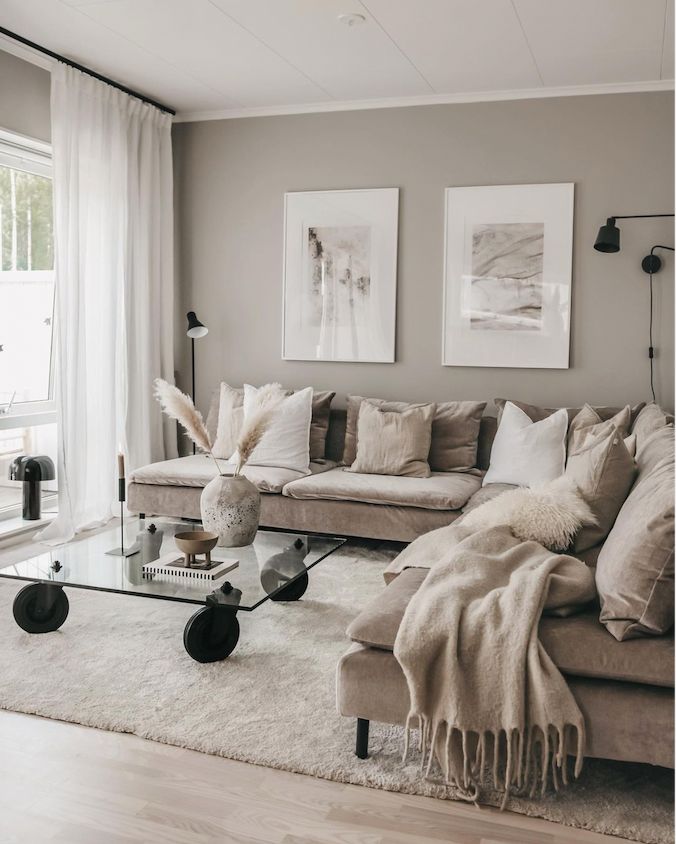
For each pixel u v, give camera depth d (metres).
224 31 4.09
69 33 4.15
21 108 4.41
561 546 2.61
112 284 4.92
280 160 5.43
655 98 4.70
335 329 5.37
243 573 2.95
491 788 2.07
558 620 2.07
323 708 2.51
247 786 2.10
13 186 4.60
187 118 5.58
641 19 3.81
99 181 4.80
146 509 4.71
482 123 5.00
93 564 3.07
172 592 2.72
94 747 2.29
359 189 5.26
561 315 4.92
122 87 4.98
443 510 4.13
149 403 5.30
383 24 3.94
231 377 5.66
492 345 5.06
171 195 5.47
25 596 3.11
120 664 2.84
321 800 2.04
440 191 5.11
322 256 5.36
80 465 4.68
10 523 4.67
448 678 2.00
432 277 5.17
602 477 2.70
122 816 1.96
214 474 4.55
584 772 2.14
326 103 5.25
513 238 4.98
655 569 1.94
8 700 2.55
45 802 2.01
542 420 4.44
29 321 4.82
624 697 1.93
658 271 4.75
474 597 2.13
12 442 4.81
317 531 4.34
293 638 3.11
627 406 4.25
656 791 2.05
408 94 5.05
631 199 4.79
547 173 4.91
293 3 3.72
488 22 3.88
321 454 4.98
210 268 5.64
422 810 2.00
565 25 3.90
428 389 5.23
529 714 1.95
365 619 2.21
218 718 2.44
